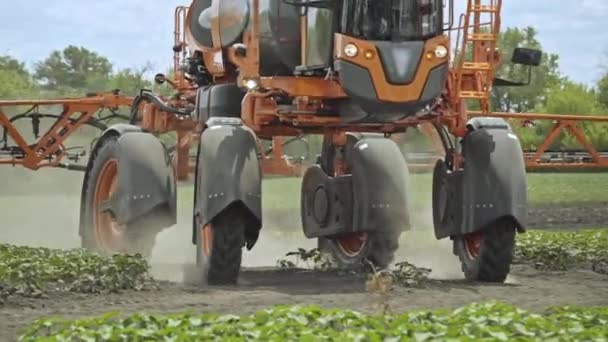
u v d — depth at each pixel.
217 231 26.11
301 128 28.69
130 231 28.91
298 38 28.19
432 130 30.38
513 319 17.73
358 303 23.23
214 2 30.95
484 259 26.95
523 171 26.70
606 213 56.06
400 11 26.19
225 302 23.53
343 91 26.30
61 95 108.25
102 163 30.92
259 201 26.00
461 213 27.16
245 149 26.14
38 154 36.12
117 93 36.56
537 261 31.72
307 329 17.02
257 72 27.92
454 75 27.20
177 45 34.25
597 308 19.75
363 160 28.61
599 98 114.69
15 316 21.88
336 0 26.19
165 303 23.45
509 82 29.86
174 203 28.97
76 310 22.67
